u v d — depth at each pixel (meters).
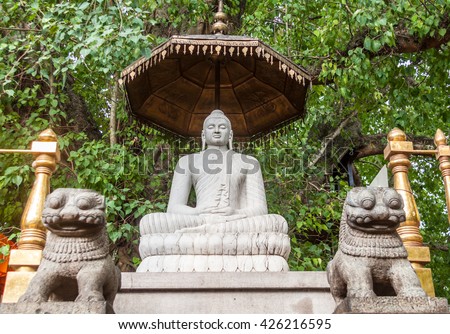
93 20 8.10
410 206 6.20
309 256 10.14
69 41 8.64
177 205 7.02
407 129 11.73
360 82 9.66
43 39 9.02
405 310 4.12
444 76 10.38
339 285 4.65
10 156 9.16
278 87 8.76
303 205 10.09
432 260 12.91
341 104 11.80
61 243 4.46
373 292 4.34
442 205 14.12
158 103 8.95
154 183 9.77
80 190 4.48
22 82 9.98
